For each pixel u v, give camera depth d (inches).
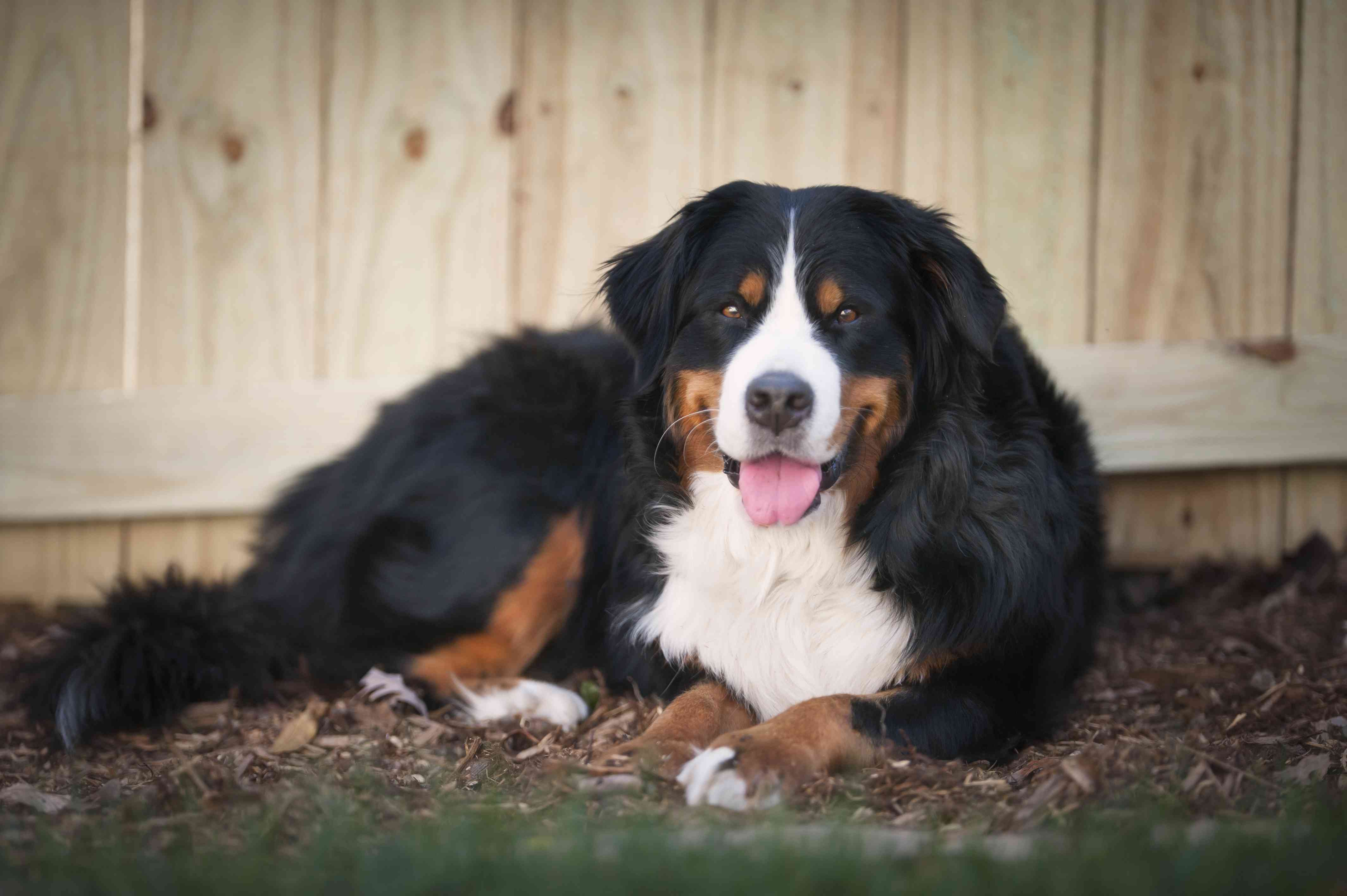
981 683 116.5
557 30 180.5
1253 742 109.7
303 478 170.7
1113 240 174.2
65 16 184.7
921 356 121.3
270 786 99.1
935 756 108.4
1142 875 66.4
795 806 93.2
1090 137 173.3
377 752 118.0
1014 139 174.6
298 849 81.8
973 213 176.2
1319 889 66.7
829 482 114.4
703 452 121.1
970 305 115.9
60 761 122.7
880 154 177.3
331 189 184.9
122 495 186.9
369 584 149.0
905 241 120.4
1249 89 170.1
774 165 179.3
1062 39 172.6
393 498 152.3
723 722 115.8
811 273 116.4
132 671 130.6
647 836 74.3
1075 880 65.8
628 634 129.0
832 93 177.3
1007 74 173.9
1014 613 116.4
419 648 145.6
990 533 117.5
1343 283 170.6
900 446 120.1
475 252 184.2
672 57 179.3
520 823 87.4
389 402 168.4
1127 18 171.3
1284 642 148.8
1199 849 69.6
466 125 183.0
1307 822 76.3
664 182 180.9
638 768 97.2
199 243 186.2
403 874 69.1
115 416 186.4
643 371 125.8
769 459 113.0
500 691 136.9
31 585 189.9
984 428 120.0
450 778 106.4
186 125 185.3
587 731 124.6
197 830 86.4
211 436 185.5
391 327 186.1
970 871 68.7
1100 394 173.5
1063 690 127.1
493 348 158.9
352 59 183.5
